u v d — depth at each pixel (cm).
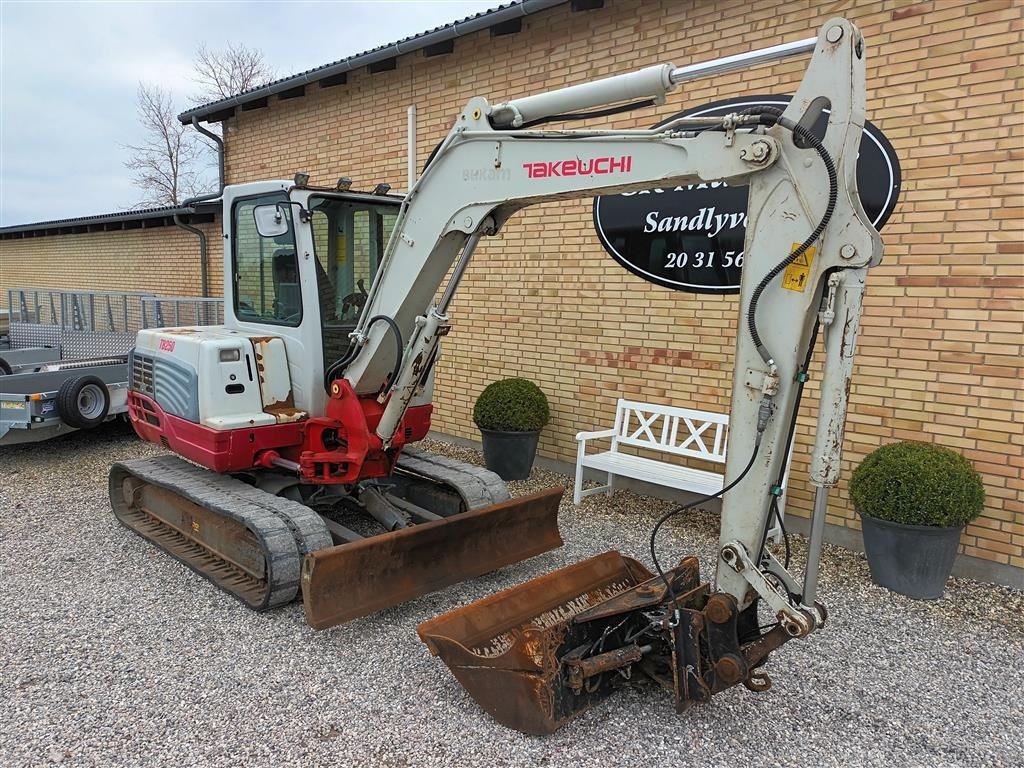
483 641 309
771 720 293
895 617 390
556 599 339
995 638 368
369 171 801
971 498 402
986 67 421
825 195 236
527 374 680
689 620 266
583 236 621
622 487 610
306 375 425
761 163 245
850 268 235
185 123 1009
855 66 231
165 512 460
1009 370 425
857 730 289
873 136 463
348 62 738
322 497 462
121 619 364
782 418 251
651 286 580
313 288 420
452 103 709
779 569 265
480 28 637
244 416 412
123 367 741
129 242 1230
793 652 350
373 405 410
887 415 471
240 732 275
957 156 434
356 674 318
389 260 375
